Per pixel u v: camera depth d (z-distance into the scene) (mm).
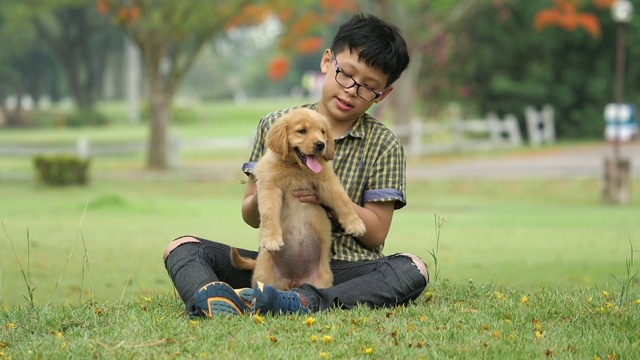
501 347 4051
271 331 4258
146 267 8633
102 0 22703
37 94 60656
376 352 3957
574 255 9547
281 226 4969
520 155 25453
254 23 24578
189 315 4652
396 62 5059
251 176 5332
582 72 29906
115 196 15641
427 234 11805
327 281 4977
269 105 62188
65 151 24312
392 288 4816
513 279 7711
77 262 8875
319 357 3857
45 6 24344
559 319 4676
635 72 29594
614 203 16891
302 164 4832
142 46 23750
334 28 48906
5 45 48875
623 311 4777
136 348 4023
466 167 22859
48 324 4602
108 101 74688
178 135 25078
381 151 5215
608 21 28766
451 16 25875
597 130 29734
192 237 5102
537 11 28984
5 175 21812
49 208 15258
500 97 30422
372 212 5102
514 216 14508
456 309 4887
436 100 31359
